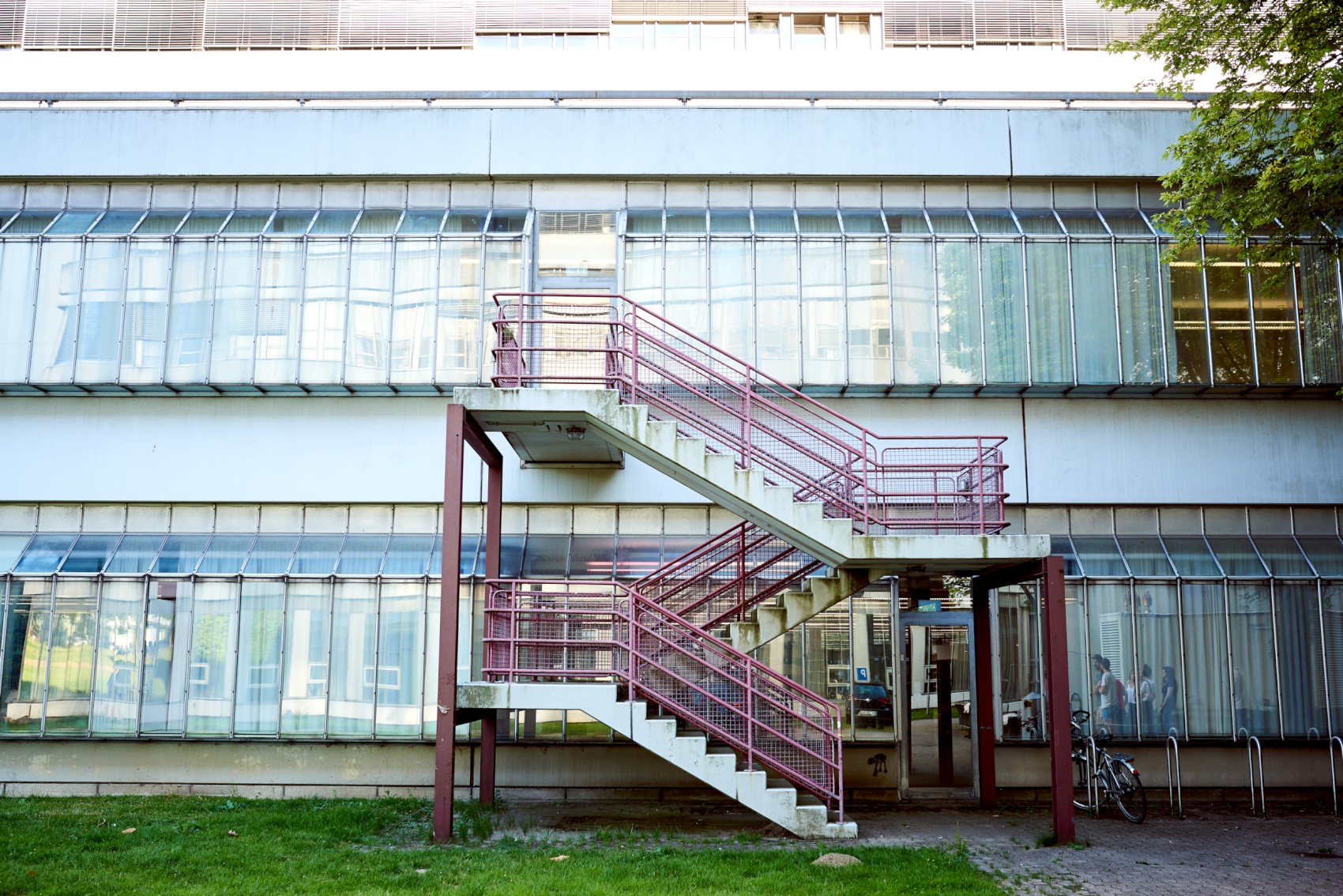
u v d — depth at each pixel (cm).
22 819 1205
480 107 1791
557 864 972
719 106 1877
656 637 1148
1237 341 1576
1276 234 1556
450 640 1120
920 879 909
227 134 1670
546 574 1511
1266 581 1513
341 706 1469
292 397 1590
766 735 1150
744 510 1209
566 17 2098
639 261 1595
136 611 1488
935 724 1478
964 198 1691
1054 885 913
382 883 899
